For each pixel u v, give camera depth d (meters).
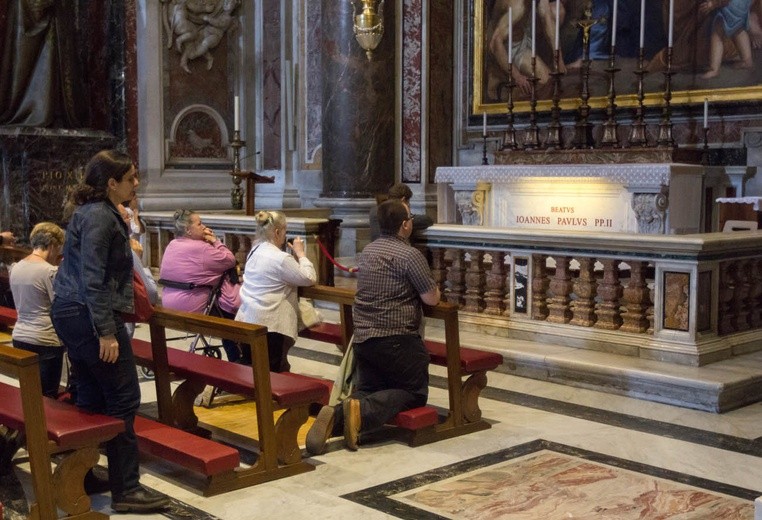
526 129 12.16
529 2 12.55
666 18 11.27
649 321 6.78
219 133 13.56
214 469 4.46
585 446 5.30
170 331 8.95
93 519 4.15
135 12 12.63
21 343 5.48
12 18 11.30
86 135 11.80
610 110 10.66
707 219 10.78
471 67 13.27
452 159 13.55
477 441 5.40
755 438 5.44
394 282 5.30
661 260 6.45
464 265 7.71
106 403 4.38
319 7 13.20
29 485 4.70
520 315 7.29
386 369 5.34
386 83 12.78
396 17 13.17
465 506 4.38
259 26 13.74
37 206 11.53
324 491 4.59
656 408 6.06
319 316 6.50
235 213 11.00
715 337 6.53
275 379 5.02
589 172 9.91
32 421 3.91
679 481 4.72
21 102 11.43
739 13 10.74
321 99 13.20
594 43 11.94
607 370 6.37
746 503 4.41
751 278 6.90
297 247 6.18
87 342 4.17
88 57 12.32
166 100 12.93
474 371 5.57
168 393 5.43
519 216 10.84
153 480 4.76
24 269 5.46
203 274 6.53
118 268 4.20
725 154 10.94
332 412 5.17
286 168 13.69
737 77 10.80
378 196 6.31
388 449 5.26
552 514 4.28
